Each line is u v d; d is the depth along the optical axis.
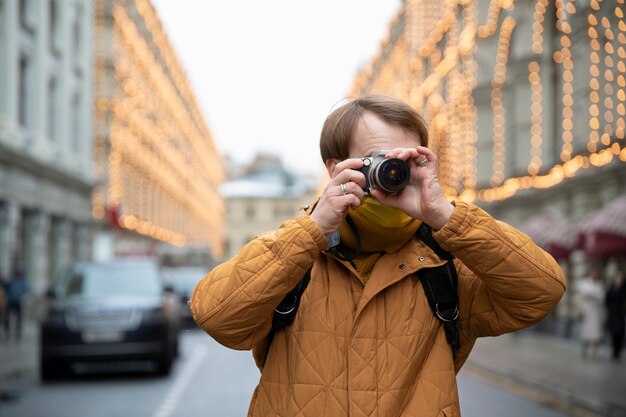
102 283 12.99
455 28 34.50
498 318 2.15
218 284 2.04
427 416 2.00
